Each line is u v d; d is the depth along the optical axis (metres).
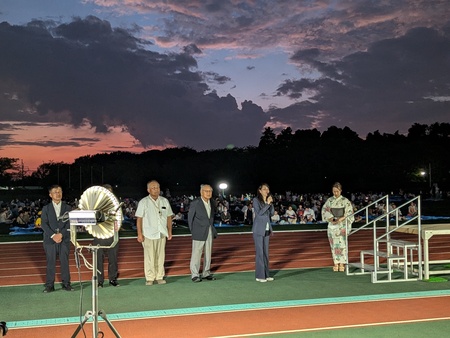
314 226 30.78
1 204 45.34
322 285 12.08
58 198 11.80
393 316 9.12
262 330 8.34
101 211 6.86
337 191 13.94
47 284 11.75
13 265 16.67
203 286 12.16
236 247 20.86
